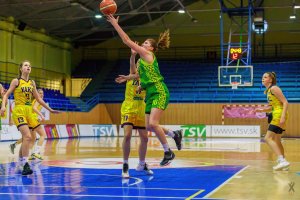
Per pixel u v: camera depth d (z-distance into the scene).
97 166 8.81
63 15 24.77
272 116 8.19
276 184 6.25
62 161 9.87
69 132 24.34
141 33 31.05
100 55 31.97
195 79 28.55
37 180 6.71
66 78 30.47
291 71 27.84
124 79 6.94
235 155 11.59
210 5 30.22
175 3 28.48
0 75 23.00
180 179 6.81
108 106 27.83
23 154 7.43
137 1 25.47
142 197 5.19
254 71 28.27
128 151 7.00
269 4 29.39
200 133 25.48
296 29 29.41
